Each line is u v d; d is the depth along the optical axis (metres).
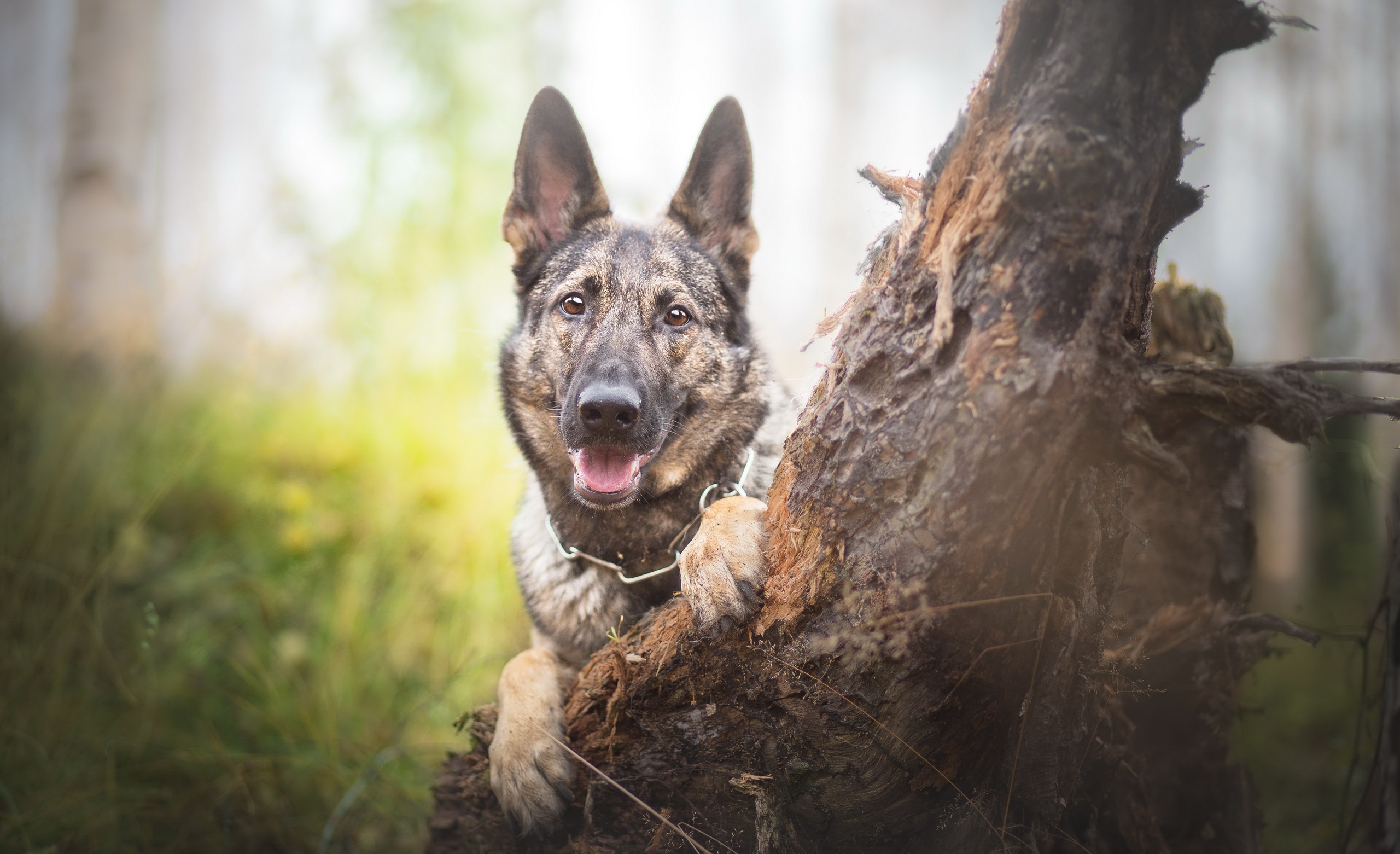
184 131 14.16
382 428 6.53
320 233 7.74
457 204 7.83
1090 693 2.31
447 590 5.05
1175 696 3.10
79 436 4.96
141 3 10.85
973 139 2.05
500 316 7.63
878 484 2.14
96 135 10.38
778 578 2.32
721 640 2.35
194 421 6.20
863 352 2.23
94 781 3.54
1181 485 2.07
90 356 5.91
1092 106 1.88
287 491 5.49
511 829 2.80
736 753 2.43
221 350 6.99
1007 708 2.27
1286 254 13.28
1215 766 3.18
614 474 3.32
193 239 7.33
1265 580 6.74
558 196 4.16
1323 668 5.12
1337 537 6.68
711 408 3.75
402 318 7.43
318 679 4.44
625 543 3.48
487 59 8.64
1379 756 2.43
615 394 3.27
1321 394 1.97
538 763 2.78
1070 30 1.89
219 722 4.12
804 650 2.24
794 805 2.39
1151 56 1.88
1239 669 3.16
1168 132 1.93
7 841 3.19
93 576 4.26
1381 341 13.02
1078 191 1.87
